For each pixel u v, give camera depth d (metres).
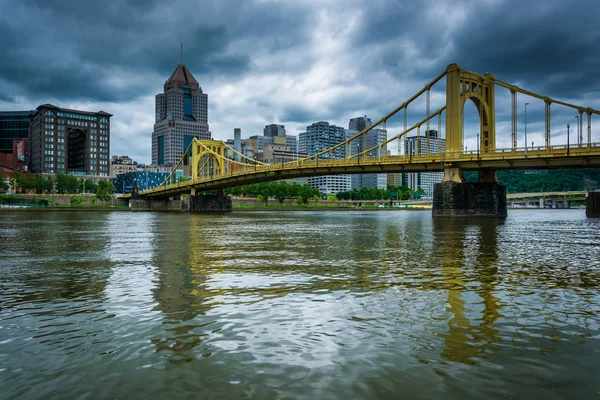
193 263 21.80
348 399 7.08
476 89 89.12
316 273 18.58
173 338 9.95
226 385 7.57
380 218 92.75
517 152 73.62
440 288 15.29
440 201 85.25
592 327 10.73
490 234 41.72
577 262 21.80
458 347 9.34
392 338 9.90
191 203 146.38
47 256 24.95
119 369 8.25
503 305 12.85
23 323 11.17
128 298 13.89
